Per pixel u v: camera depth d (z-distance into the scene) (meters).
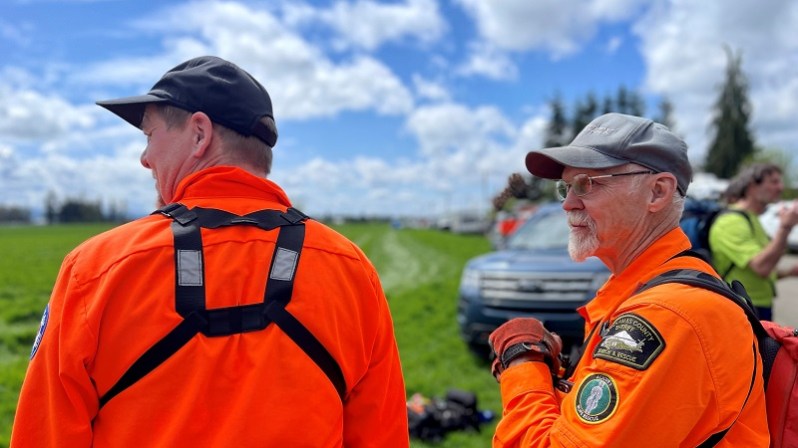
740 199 3.71
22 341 7.10
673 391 1.21
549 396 1.48
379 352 1.51
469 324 5.71
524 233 6.73
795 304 8.66
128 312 1.18
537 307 5.21
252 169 1.46
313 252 1.36
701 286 1.32
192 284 1.21
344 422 1.48
